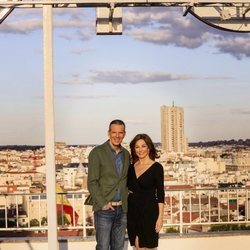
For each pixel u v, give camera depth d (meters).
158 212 4.62
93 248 6.20
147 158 4.69
